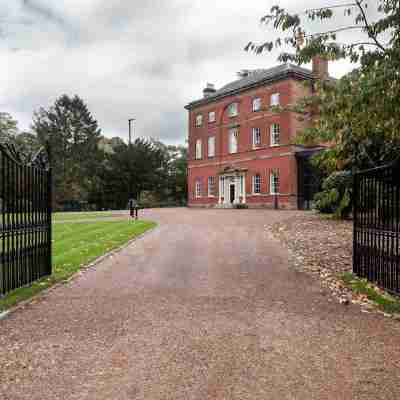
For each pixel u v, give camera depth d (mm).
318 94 6883
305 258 8570
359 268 6684
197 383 2848
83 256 8602
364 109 5727
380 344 3594
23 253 5785
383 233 5758
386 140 9391
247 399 2611
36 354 3389
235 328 4074
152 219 20734
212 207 35438
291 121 28875
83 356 3344
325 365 3146
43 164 6578
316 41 5484
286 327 4102
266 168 30812
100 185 45906
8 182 5348
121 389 2762
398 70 5055
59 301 5160
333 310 4738
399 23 5262
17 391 2734
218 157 35688
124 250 9867
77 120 56156
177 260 8414
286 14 5285
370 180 6242
